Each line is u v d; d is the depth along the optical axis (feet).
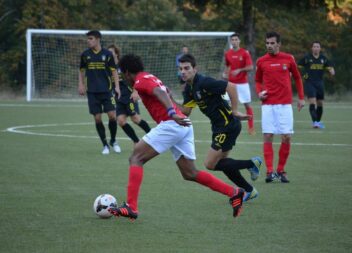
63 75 281.95
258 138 130.41
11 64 309.63
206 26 343.46
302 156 103.76
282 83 80.59
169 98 58.03
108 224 57.16
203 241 51.57
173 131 58.95
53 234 53.42
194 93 63.21
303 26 340.59
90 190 73.41
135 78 60.03
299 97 85.71
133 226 56.54
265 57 82.17
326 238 52.54
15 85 311.06
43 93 277.03
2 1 317.01
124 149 111.65
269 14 339.57
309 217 60.34
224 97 64.13
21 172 85.87
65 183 77.77
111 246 49.85
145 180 80.53
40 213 61.36
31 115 183.62
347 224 57.57
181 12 339.98
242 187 66.49
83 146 115.34
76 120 170.09
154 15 333.83
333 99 292.81
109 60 106.32
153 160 98.89
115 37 293.84
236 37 143.23
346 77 331.57
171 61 294.05
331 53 336.49
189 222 58.18
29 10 310.45
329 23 340.59
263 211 62.95
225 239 52.24
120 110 107.14
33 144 117.29
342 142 123.13
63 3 323.37
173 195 70.90
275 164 95.14
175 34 250.37
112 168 90.02
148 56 294.25
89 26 325.83
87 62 106.63
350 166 93.15
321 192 73.10
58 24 318.45
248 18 276.00
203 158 101.14
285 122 79.82
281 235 53.52
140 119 108.37
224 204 66.28
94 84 106.01
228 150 65.31
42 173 85.15
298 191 73.87
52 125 155.94
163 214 61.41
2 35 320.09
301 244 50.75
